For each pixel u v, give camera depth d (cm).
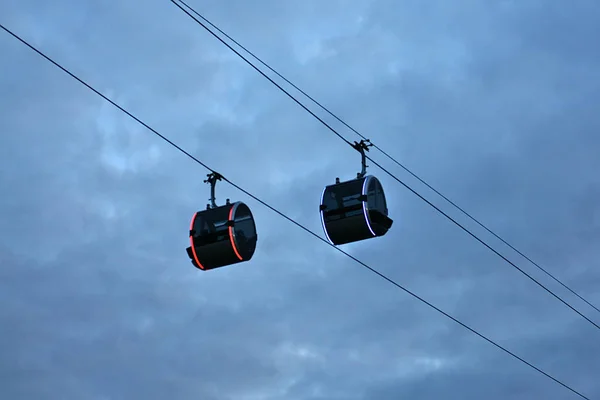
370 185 2395
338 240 2417
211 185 2392
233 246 2328
